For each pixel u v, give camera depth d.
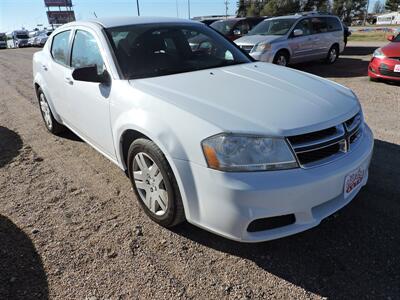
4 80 11.27
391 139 4.45
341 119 2.45
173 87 2.79
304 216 2.28
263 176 2.15
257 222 2.27
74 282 2.36
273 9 53.34
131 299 2.21
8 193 3.56
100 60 3.32
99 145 3.59
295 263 2.45
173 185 2.50
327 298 2.16
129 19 3.77
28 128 5.65
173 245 2.67
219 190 2.19
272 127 2.23
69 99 3.95
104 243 2.72
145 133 2.58
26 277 2.41
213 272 2.40
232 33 12.27
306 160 2.26
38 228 2.94
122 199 3.33
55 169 4.05
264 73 3.21
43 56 4.83
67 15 66.44
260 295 2.21
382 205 3.02
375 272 2.34
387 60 7.58
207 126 2.26
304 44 10.18
